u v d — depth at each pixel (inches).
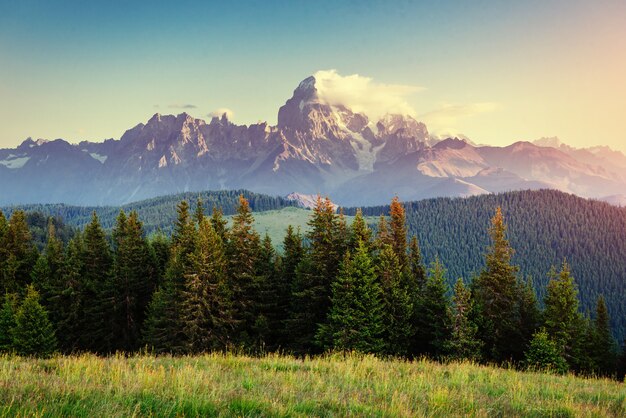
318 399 366.3
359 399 390.0
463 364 729.6
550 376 704.4
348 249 1680.6
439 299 1595.7
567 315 1679.4
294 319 1628.9
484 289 1732.3
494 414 381.7
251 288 1764.3
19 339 1521.9
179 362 597.6
